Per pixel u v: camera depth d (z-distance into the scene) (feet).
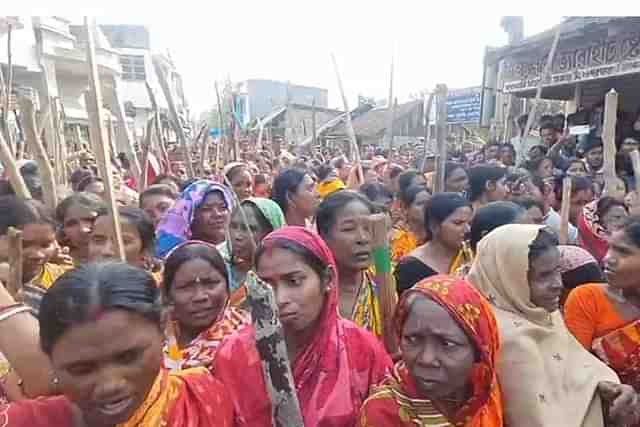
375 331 9.36
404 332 5.71
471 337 5.59
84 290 3.92
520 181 18.47
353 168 25.39
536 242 6.73
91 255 9.59
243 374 5.74
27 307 5.23
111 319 3.89
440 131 16.01
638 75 32.14
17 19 23.89
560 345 6.73
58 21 55.77
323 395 6.12
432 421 5.67
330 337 6.34
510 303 6.86
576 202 18.16
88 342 3.87
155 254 11.71
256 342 5.14
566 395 6.37
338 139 98.84
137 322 4.02
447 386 5.51
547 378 6.34
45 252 8.08
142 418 4.30
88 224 10.66
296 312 5.98
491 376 5.80
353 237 9.31
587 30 33.73
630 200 16.24
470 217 11.85
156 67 16.80
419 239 15.55
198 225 13.14
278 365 5.09
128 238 9.87
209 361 7.32
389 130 21.09
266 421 5.63
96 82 7.02
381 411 5.83
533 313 6.72
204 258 7.88
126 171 27.04
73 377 3.98
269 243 6.20
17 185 8.50
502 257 6.88
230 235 10.60
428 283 5.78
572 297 8.89
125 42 86.33
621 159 27.84
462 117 65.57
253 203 10.68
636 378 8.19
